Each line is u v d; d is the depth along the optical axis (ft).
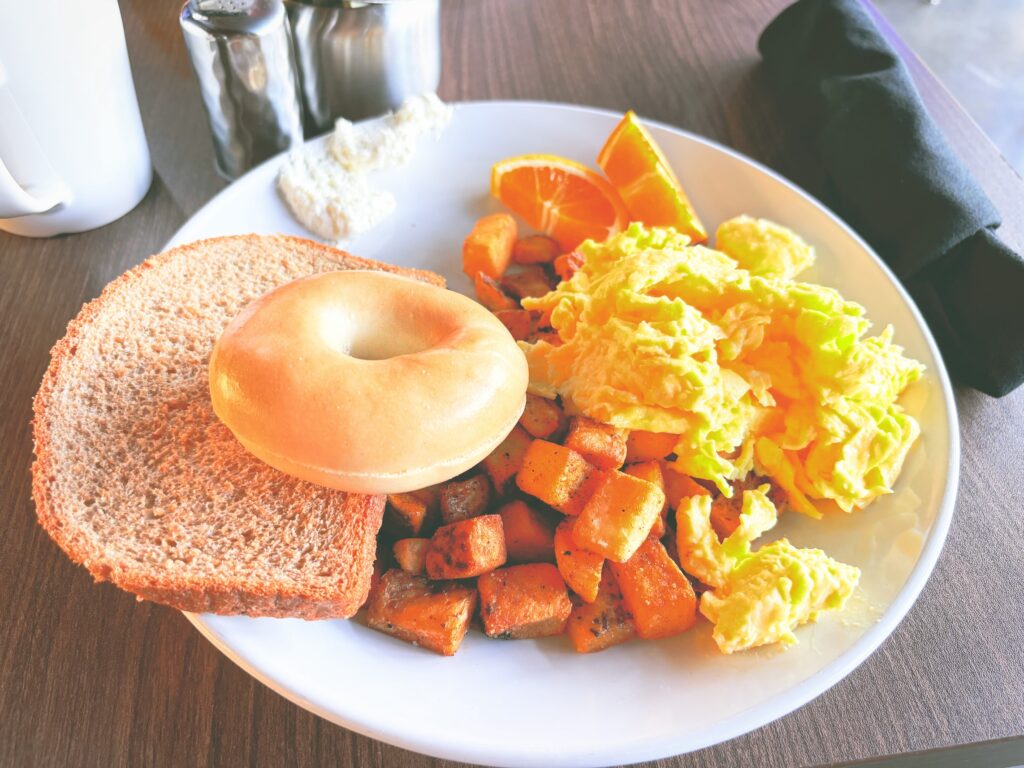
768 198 1.07
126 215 1.07
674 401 0.79
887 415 0.83
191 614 0.67
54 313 0.95
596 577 0.73
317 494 0.74
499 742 0.61
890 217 1.02
